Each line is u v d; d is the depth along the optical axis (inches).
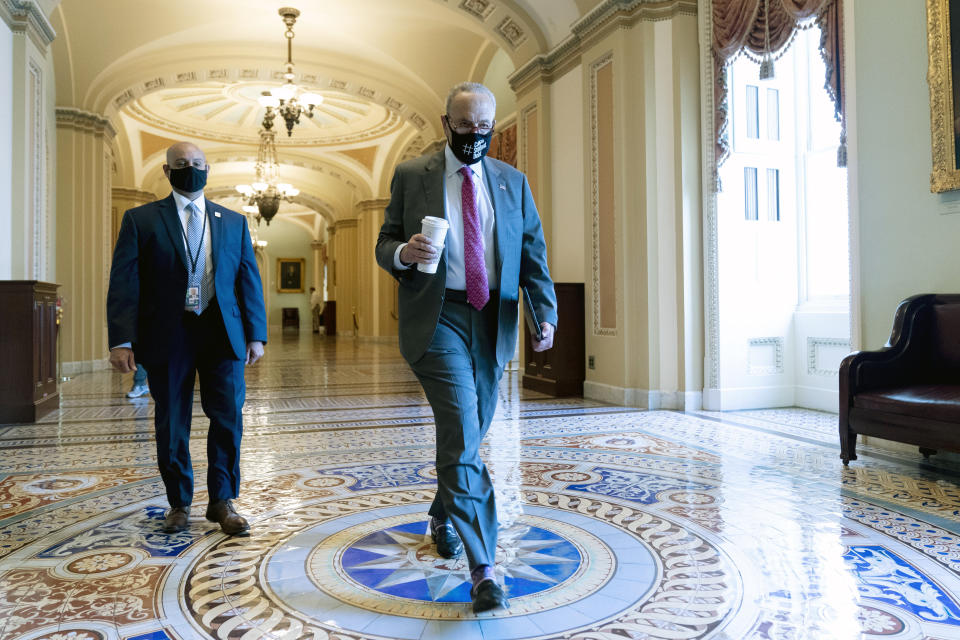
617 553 96.1
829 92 185.8
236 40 411.5
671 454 163.0
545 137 306.7
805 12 190.7
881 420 140.8
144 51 400.5
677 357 241.0
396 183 91.7
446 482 80.0
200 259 106.1
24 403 214.7
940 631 70.6
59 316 249.9
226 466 109.1
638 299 243.8
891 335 154.9
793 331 248.8
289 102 394.0
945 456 154.7
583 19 263.9
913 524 107.7
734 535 103.3
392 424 213.9
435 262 78.3
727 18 223.5
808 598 79.7
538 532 106.0
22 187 249.4
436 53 421.1
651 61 239.6
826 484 133.7
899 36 161.6
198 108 586.9
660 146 240.1
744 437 184.5
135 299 101.8
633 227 245.3
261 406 255.4
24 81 249.3
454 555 96.3
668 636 70.4
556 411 234.7
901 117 161.9
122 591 83.7
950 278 151.4
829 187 239.3
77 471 149.2
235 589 84.4
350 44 418.6
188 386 109.0
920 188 157.6
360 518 114.7
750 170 243.4
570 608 78.0
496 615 76.4
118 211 622.2
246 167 784.3
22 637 70.8
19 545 101.1
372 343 737.0
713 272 236.5
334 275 995.3
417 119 474.9
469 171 86.7
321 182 847.1
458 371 83.3
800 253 249.4
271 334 1059.9
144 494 130.3
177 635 71.4
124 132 594.6
